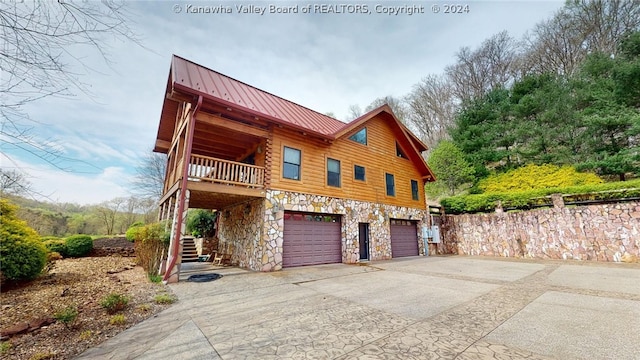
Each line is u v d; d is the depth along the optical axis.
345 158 12.12
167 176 12.98
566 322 3.81
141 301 5.29
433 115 32.16
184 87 7.38
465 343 3.18
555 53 25.23
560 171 14.45
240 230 11.07
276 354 2.98
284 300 5.33
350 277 7.79
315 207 10.52
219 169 8.66
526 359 2.77
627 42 14.87
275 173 9.65
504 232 13.04
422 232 15.23
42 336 3.65
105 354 3.11
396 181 14.55
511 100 19.81
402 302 5.08
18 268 6.36
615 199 10.35
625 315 4.00
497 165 19.25
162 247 8.12
